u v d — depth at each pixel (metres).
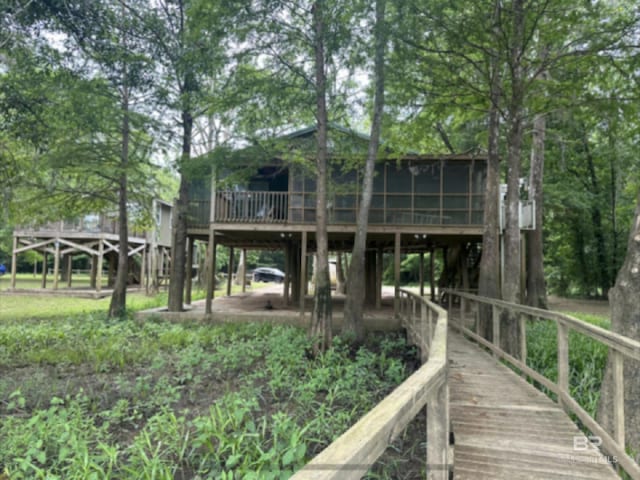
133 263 24.16
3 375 6.14
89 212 12.65
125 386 5.44
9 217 11.16
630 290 3.65
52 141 8.77
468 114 9.74
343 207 11.02
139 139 10.61
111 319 10.27
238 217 11.30
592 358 6.05
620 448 2.66
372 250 15.28
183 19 10.13
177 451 3.67
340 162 10.34
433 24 6.93
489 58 7.50
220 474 3.31
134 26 9.20
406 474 3.36
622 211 18.39
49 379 5.89
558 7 6.62
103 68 9.09
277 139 8.99
